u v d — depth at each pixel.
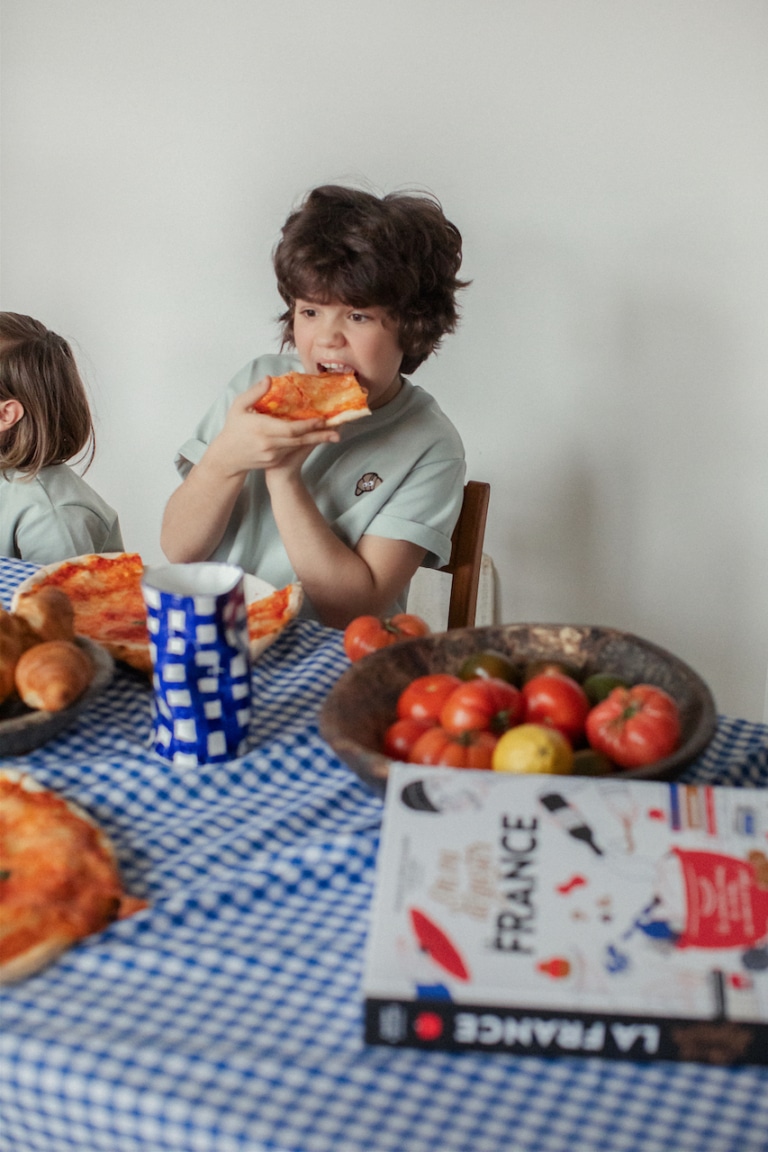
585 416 1.98
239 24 1.95
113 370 2.29
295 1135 0.59
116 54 2.05
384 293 1.37
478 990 0.63
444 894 0.69
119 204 2.15
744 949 0.66
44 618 1.00
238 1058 0.63
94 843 0.82
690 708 0.90
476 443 2.06
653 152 1.80
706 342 1.87
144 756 0.96
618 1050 0.63
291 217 1.46
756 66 1.71
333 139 1.97
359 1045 0.65
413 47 1.87
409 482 1.54
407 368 1.62
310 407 1.34
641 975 0.64
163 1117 0.61
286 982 0.70
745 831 0.74
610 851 0.72
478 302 1.97
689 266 1.84
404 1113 0.60
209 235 2.11
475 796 0.76
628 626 2.10
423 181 1.94
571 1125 0.60
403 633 1.06
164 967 0.72
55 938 0.72
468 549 1.61
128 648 1.10
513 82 1.83
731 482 1.94
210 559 1.53
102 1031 0.66
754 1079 0.63
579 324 1.92
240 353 2.17
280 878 0.80
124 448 2.34
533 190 1.88
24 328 1.68
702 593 2.03
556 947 0.66
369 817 0.89
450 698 0.88
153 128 2.07
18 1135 0.67
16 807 0.85
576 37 1.78
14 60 2.12
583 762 0.83
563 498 2.04
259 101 1.99
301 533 1.41
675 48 1.74
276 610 1.20
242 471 1.38
